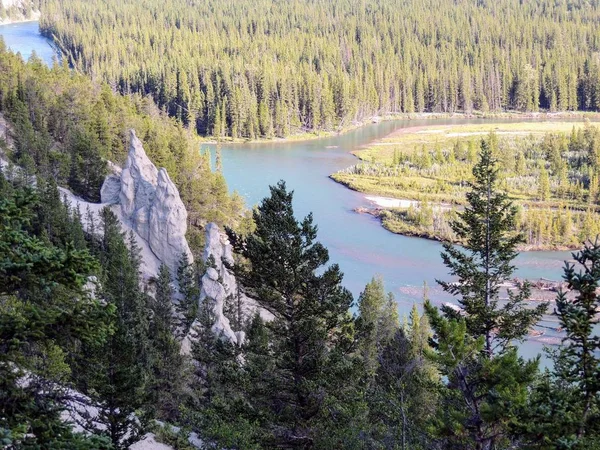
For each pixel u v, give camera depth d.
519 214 113.62
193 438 40.03
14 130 99.12
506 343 36.09
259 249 29.53
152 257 77.25
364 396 31.39
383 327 57.16
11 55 137.88
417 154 180.00
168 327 56.50
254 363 30.48
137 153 80.31
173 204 77.00
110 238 68.44
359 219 125.75
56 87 124.62
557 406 18.47
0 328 15.48
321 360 28.88
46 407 16.27
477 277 36.78
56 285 15.99
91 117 110.00
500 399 20.25
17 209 16.66
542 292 87.69
